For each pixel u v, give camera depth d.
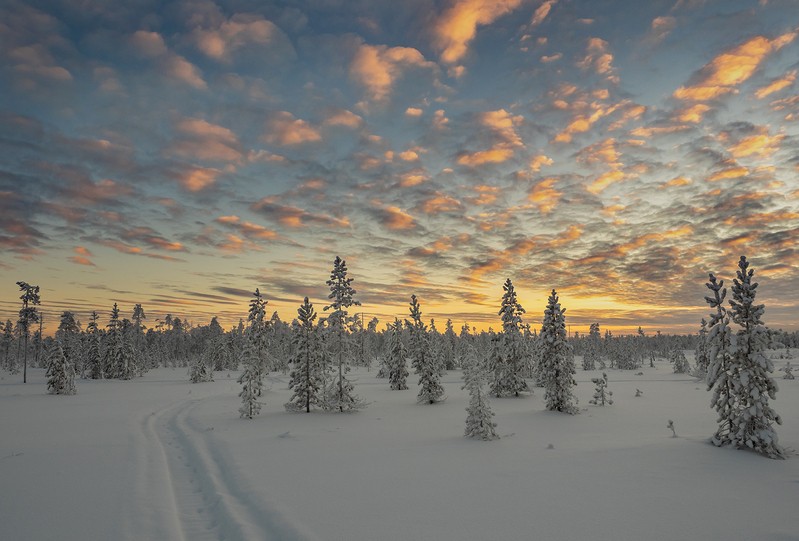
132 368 75.19
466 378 20.97
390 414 30.30
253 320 30.92
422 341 37.88
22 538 8.74
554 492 11.55
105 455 16.56
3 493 11.72
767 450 15.59
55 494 11.64
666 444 17.78
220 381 66.00
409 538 8.60
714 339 17.75
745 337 16.94
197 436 21.56
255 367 29.66
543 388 50.19
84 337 87.81
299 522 9.51
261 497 11.38
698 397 39.19
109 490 12.01
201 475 14.21
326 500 11.09
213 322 139.88
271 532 9.17
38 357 115.56
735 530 8.88
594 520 9.49
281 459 16.09
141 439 20.14
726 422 17.48
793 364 94.50
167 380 70.19
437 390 36.94
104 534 8.98
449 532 8.88
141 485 12.57
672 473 13.37
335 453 17.20
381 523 9.43
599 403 34.56
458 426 24.61
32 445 18.58
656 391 44.97
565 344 30.77
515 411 31.36
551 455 16.23
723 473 13.34
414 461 15.59
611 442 18.84
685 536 8.59
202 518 10.44
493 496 11.27
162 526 9.57
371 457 16.36
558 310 31.47
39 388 54.44
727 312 17.61
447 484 12.49
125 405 34.91
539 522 9.39
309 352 32.03
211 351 98.06
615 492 11.51
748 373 16.62
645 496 11.14
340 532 8.94
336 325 32.34
